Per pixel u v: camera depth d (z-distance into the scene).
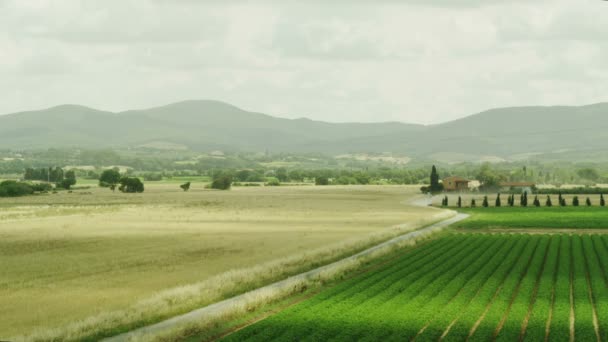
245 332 31.23
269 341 29.92
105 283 44.84
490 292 40.16
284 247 65.44
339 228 88.00
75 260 55.59
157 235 76.06
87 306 37.69
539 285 42.47
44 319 34.72
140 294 41.06
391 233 77.75
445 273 48.41
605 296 38.66
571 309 37.09
